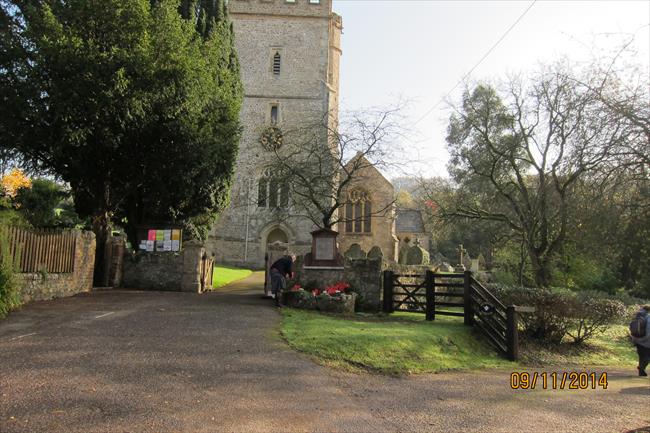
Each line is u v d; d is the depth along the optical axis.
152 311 10.99
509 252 25.44
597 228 13.13
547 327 11.95
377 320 11.83
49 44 12.90
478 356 9.91
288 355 7.96
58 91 13.16
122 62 14.01
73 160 15.24
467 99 21.89
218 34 22.30
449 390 7.25
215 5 23.38
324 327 9.96
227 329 9.39
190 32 17.62
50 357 6.88
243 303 13.05
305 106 38.22
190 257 16.66
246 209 36.19
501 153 19.95
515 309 10.27
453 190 23.31
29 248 11.87
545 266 19.27
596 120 12.15
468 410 6.33
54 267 12.95
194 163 16.95
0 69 13.59
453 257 51.56
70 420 4.82
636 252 14.73
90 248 14.98
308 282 14.09
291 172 18.72
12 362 6.54
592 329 12.27
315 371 7.34
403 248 41.75
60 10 14.38
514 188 21.52
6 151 14.67
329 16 39.12
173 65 15.35
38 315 9.93
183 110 16.41
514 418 6.12
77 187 17.28
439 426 5.62
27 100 13.32
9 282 10.10
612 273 22.19
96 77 13.45
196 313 10.95
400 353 8.82
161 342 8.10
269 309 11.98
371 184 39.47
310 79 38.56
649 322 9.84
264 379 6.68
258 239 36.12
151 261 16.77
